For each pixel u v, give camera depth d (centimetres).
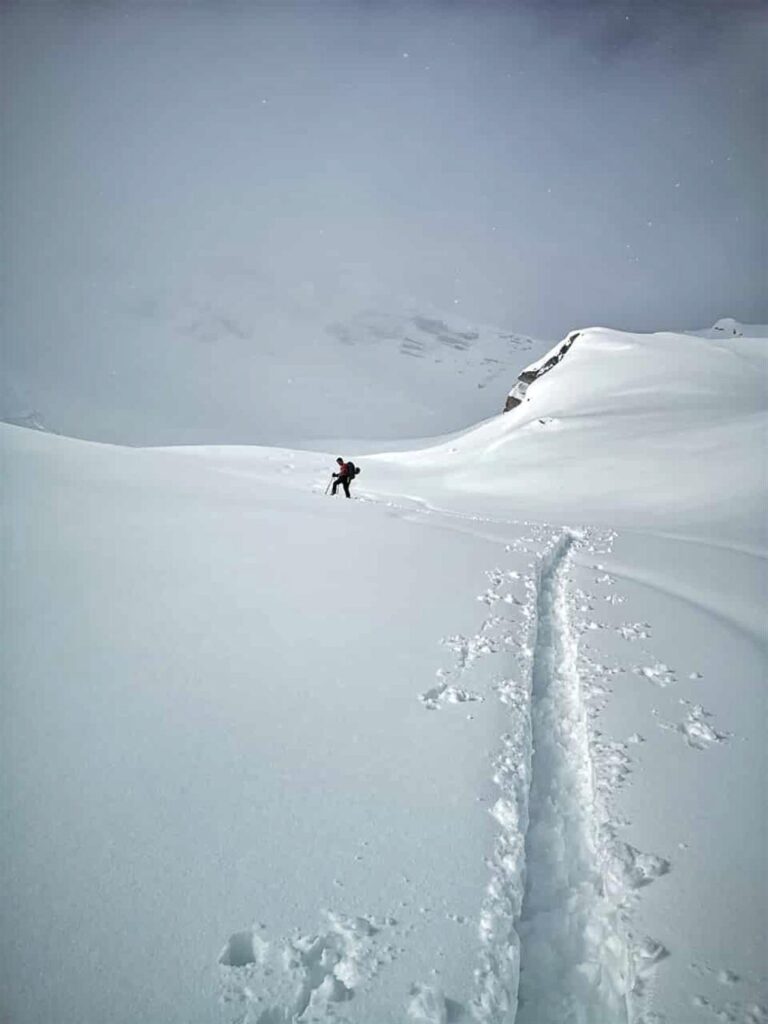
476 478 3916
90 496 1233
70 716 433
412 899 299
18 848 307
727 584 1068
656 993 269
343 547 1066
